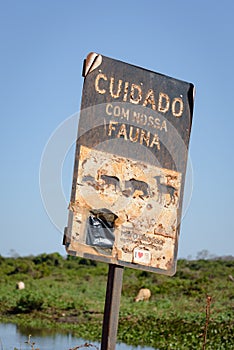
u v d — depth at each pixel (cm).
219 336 1325
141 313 1808
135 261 468
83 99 462
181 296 2114
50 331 1573
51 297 2228
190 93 501
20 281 2733
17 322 1755
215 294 2059
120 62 476
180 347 1274
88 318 1858
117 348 1284
